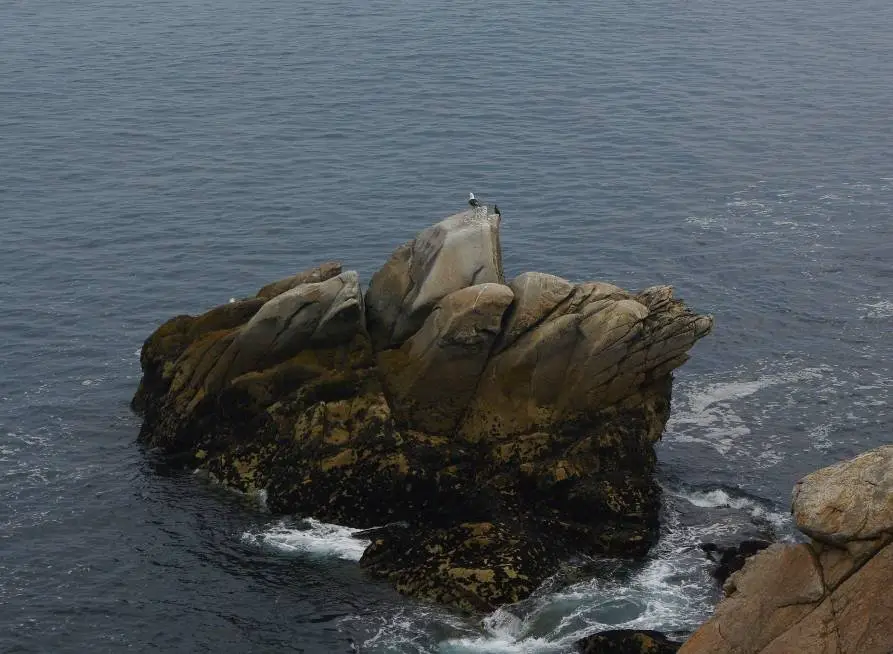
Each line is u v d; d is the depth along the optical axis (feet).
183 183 329.72
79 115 387.75
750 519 182.60
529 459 181.68
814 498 109.19
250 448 189.06
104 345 241.96
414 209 312.50
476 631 157.58
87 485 191.31
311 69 438.81
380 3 542.16
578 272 279.08
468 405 187.42
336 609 162.71
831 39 495.41
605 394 187.11
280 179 332.19
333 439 183.11
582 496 176.14
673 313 189.47
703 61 456.45
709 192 328.70
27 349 239.50
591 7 538.47
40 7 539.29
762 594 111.86
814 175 343.05
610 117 387.55
